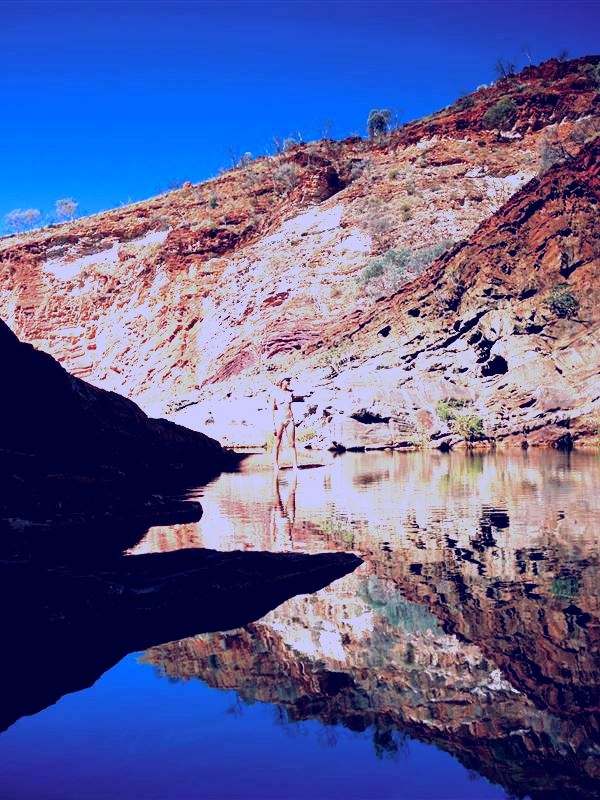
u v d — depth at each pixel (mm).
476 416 27781
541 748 2459
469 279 32656
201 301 58406
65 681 3393
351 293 48562
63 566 5621
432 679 3180
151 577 5316
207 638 4008
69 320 67250
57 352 65812
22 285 69938
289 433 17969
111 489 9461
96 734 2758
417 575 5348
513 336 29922
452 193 57250
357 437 26422
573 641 3623
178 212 70875
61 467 9758
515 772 2289
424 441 26688
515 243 31922
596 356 27750
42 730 2824
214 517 8883
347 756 2473
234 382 42406
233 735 2701
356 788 2236
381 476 15250
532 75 71062
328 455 23625
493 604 4422
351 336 38281
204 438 18703
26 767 2488
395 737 2605
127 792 2262
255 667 3482
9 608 4520
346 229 55844
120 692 3221
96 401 12406
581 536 6934
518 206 32312
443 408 27922
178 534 7496
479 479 13938
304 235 57406
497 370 30859
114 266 67812
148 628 4254
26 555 5797
